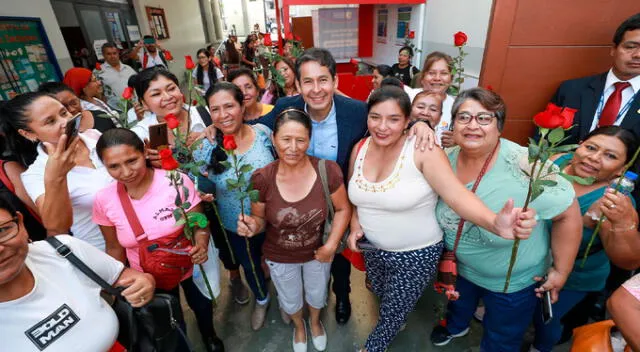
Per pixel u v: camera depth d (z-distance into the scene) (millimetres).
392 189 1187
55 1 4324
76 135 1166
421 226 1251
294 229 1397
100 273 1032
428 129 1177
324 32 4609
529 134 2344
